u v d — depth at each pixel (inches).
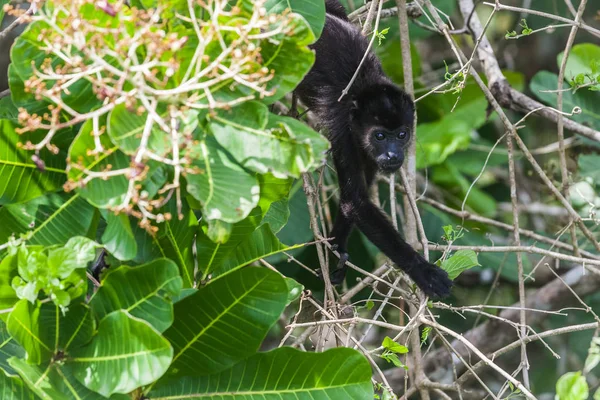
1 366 193.8
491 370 470.6
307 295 276.2
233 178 177.0
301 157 177.5
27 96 183.5
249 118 179.8
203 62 178.1
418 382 308.0
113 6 169.6
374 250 435.8
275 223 250.5
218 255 211.0
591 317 468.4
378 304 435.5
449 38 313.1
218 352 194.9
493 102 321.1
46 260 169.9
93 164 171.5
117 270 179.6
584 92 436.8
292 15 179.3
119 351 174.9
